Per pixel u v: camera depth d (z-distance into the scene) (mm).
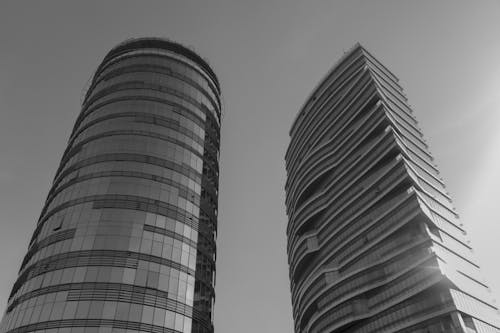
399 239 81125
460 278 73750
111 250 55844
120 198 61125
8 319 53438
